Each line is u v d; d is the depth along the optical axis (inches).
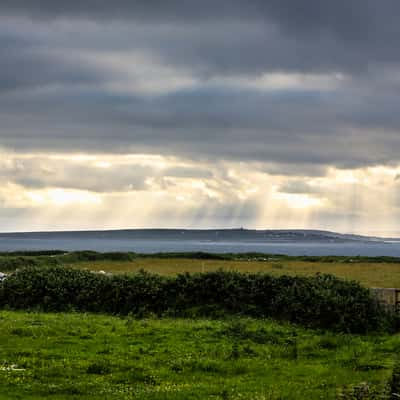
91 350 1674.5
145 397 1178.6
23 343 1731.1
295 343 1897.1
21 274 2768.2
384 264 5964.6
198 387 1289.4
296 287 2361.0
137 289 2529.5
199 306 2447.1
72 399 1159.6
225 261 6333.7
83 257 6107.3
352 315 2191.2
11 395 1163.9
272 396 1221.7
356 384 1342.3
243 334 1967.3
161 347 1750.7
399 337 2053.4
